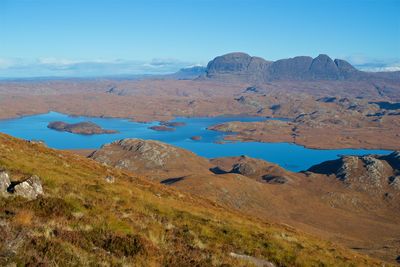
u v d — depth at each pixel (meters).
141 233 21.98
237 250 25.44
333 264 28.36
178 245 22.08
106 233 19.81
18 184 22.89
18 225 16.75
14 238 14.86
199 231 27.55
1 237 14.55
